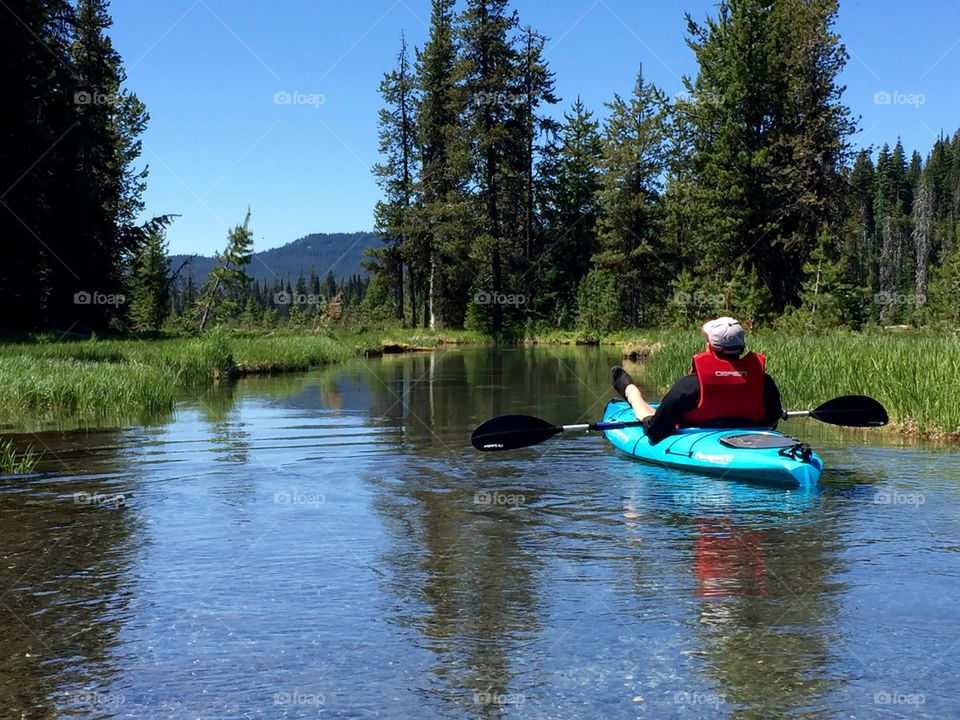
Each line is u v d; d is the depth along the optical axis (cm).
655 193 4850
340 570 452
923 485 661
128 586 427
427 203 5353
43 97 2716
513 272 5103
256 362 2156
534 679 318
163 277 3878
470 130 4638
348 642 354
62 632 367
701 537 511
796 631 361
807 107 3528
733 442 679
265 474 723
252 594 414
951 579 428
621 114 4850
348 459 797
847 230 3534
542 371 2167
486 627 369
